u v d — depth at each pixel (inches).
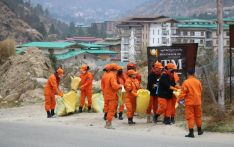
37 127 587.5
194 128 561.6
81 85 751.7
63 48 3759.8
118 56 4628.4
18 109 861.2
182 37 4367.6
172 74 598.5
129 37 4495.6
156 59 700.0
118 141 481.4
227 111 617.6
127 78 631.2
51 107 724.7
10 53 1455.5
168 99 598.2
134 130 574.9
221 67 612.1
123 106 670.5
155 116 617.9
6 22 6023.6
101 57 3887.8
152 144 463.5
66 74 1326.3
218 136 517.3
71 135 520.4
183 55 687.7
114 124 623.5
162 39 4463.6
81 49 3988.7
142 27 4552.2
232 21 2876.5
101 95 773.3
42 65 1164.5
